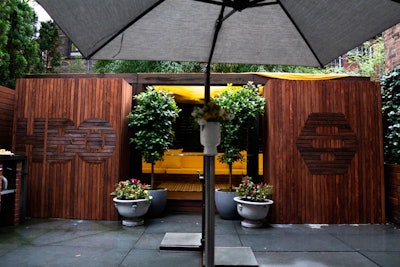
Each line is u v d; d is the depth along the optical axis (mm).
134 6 1893
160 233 3945
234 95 4734
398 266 2893
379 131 4664
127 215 4246
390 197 4637
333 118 4664
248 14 2260
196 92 6320
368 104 4695
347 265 2918
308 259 3066
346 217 4543
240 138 4719
